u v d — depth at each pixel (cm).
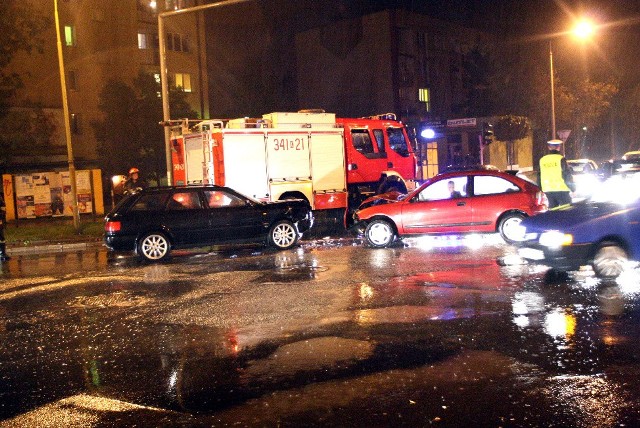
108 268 1307
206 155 1633
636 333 652
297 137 1697
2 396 550
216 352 650
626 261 929
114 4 4128
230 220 1416
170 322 789
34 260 1598
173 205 1392
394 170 1934
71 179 2198
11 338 754
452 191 1387
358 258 1247
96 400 529
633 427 433
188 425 467
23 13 2534
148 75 3819
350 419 462
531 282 930
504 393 502
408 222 1383
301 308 824
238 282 1038
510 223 1355
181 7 4634
